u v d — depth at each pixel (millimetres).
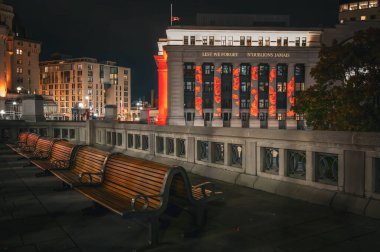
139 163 5918
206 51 94625
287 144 7785
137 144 14648
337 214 6328
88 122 19406
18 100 115562
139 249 4914
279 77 98000
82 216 6445
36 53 162875
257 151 8555
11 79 152000
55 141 11102
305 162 7480
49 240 5258
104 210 6664
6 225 5949
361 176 6340
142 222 6070
